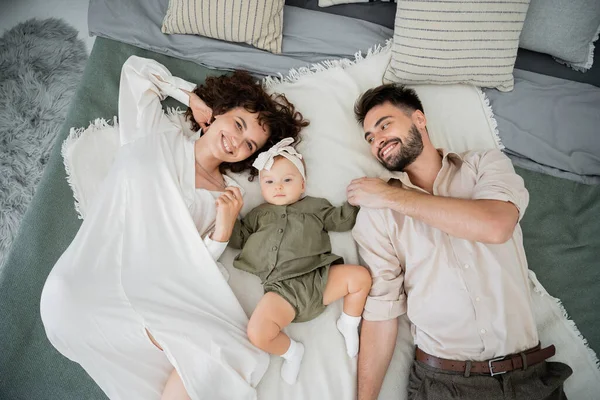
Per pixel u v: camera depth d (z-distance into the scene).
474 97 2.06
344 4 2.23
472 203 1.57
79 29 2.54
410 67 1.98
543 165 2.02
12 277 1.74
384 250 1.74
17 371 1.66
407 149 1.75
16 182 2.25
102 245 1.63
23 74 2.43
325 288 1.69
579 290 1.86
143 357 1.60
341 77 2.08
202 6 1.99
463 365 1.59
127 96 1.93
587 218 1.96
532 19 2.03
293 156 1.78
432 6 1.89
